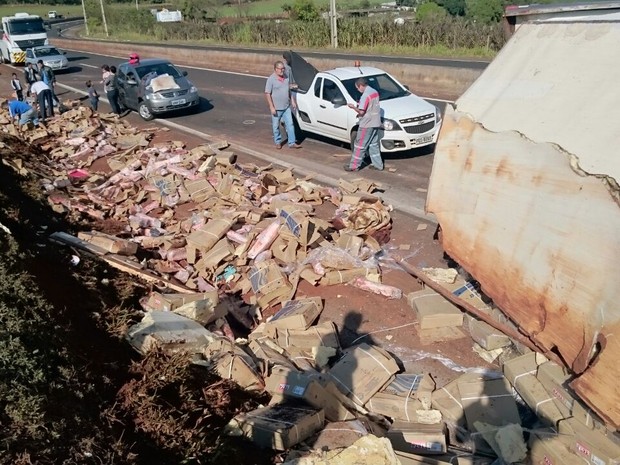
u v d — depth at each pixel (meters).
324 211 9.23
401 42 27.62
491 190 5.23
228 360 5.26
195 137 14.85
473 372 5.07
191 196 10.25
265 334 6.14
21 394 3.79
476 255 5.44
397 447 4.39
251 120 16.39
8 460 3.29
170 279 7.62
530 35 5.66
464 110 5.79
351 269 7.07
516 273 4.84
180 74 18.03
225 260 7.79
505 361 4.99
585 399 3.91
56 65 29.06
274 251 7.78
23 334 4.43
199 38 41.53
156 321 5.67
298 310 6.27
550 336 4.45
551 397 4.41
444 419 4.69
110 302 6.42
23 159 12.52
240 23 39.53
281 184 10.27
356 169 11.37
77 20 86.00
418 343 5.86
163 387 4.76
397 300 6.61
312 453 4.09
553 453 3.93
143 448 4.12
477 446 4.36
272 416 4.49
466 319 5.98
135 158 13.04
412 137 11.38
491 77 5.79
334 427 4.46
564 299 4.26
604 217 3.97
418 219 8.83
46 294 5.46
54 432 3.62
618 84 4.40
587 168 4.18
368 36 29.00
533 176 4.71
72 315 5.50
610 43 4.71
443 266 7.27
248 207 9.12
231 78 24.33
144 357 5.21
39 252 6.71
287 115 13.07
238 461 4.18
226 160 11.45
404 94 12.27
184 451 4.19
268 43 34.44
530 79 5.25
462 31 25.73
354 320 6.39
